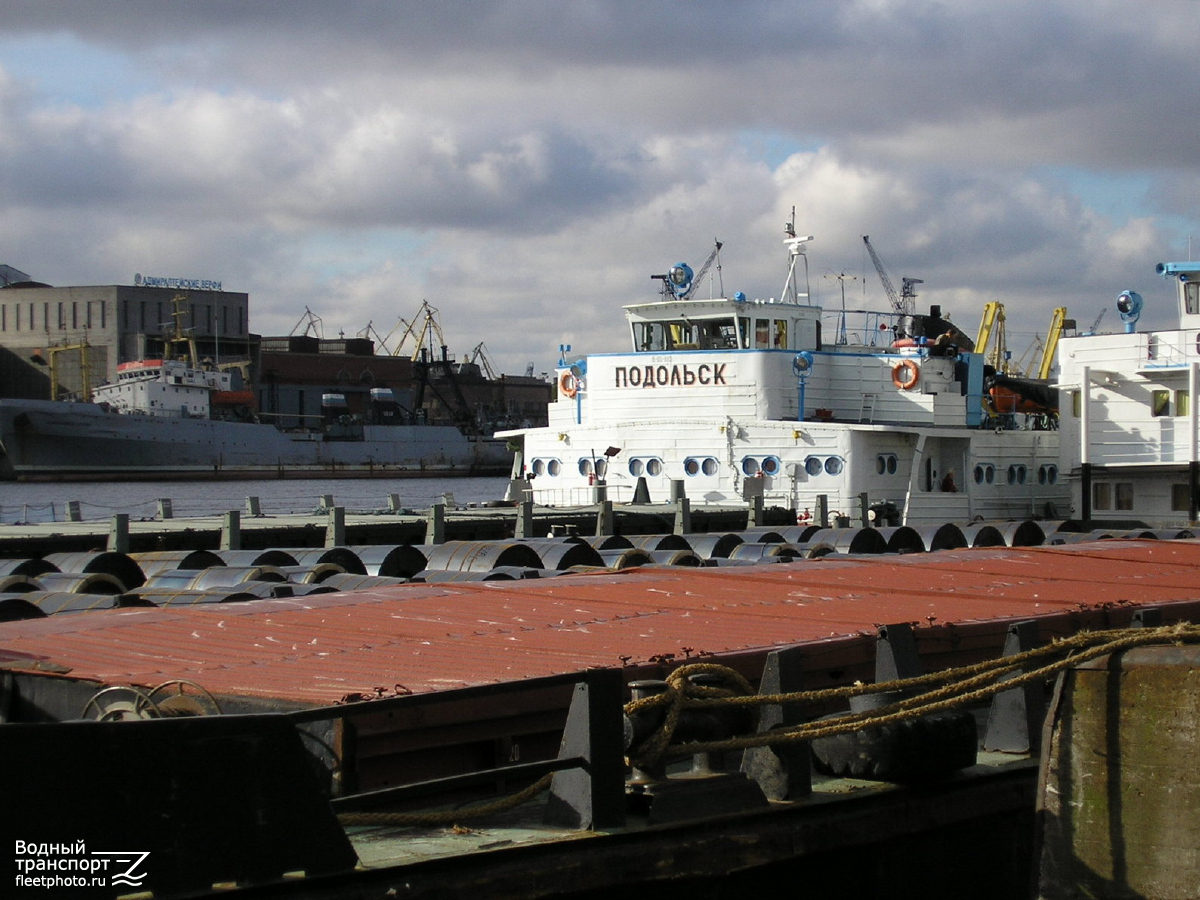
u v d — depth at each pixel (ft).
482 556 79.82
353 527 120.78
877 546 103.19
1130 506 158.71
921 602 47.67
